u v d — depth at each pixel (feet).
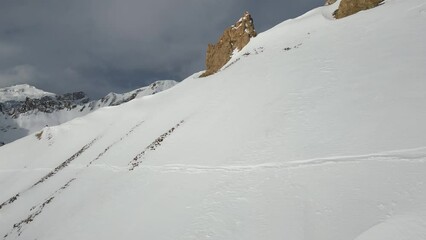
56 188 162.81
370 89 86.43
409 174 53.21
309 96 97.55
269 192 65.16
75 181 150.71
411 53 96.94
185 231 65.00
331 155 67.97
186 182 85.76
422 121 65.87
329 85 98.99
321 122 81.56
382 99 79.71
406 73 86.48
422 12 126.72
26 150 286.25
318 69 114.11
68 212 115.03
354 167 60.95
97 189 120.78
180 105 176.14
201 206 71.05
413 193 48.62
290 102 98.84
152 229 71.92
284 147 78.74
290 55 148.56
